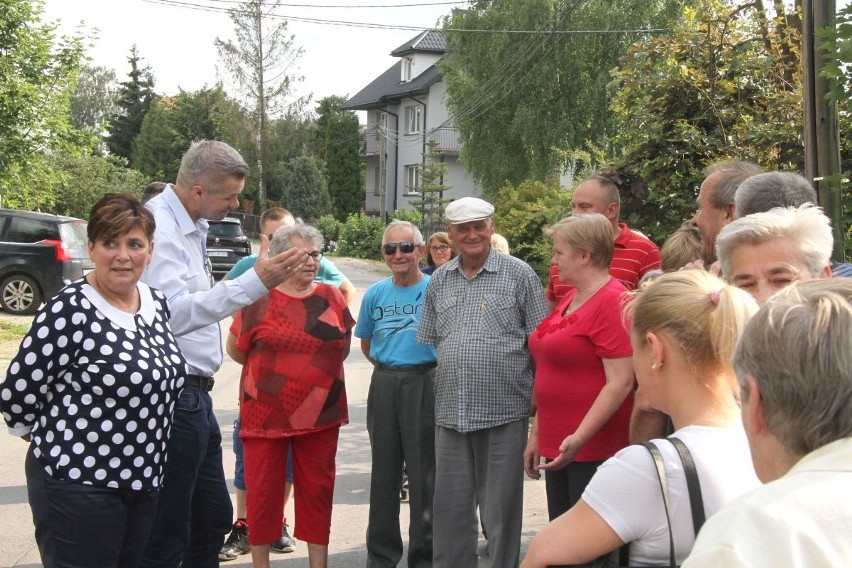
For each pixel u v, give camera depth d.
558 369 3.92
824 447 1.42
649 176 7.30
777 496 1.35
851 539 1.29
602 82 28.03
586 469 3.84
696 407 2.08
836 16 5.07
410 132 52.59
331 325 4.70
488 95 29.83
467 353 4.39
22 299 15.77
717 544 1.34
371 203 58.84
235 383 10.85
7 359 11.73
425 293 4.75
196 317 3.74
